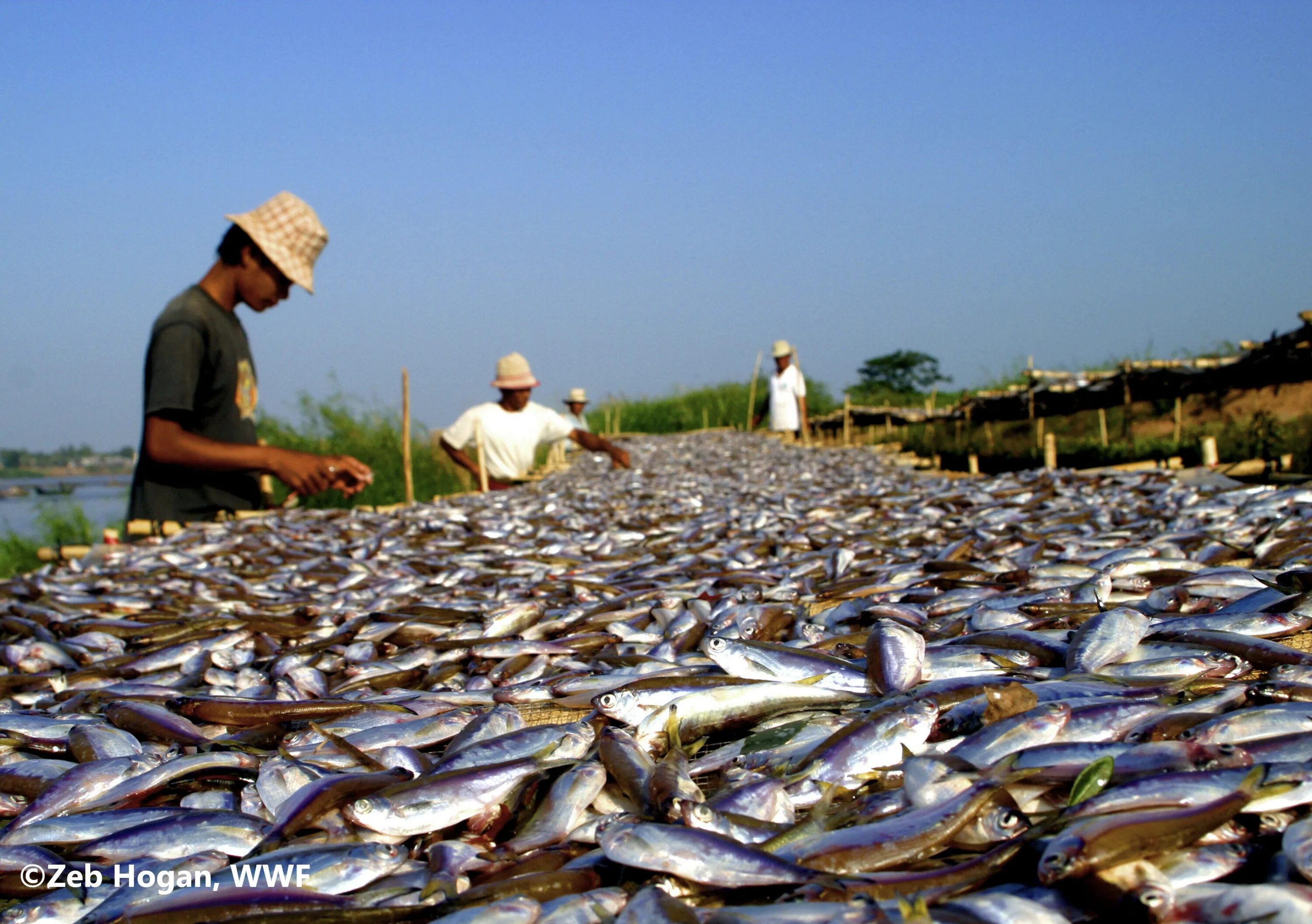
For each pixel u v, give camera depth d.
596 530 8.72
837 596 4.46
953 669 3.09
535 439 15.41
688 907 1.75
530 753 2.62
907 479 12.36
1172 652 3.00
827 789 2.18
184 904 1.96
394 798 2.35
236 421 9.01
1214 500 6.34
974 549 5.59
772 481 13.75
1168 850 1.79
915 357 67.81
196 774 2.78
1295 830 1.77
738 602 4.39
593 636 4.05
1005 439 23.25
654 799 2.23
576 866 2.06
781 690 2.97
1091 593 3.90
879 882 1.85
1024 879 1.86
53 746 3.16
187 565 7.12
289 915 1.87
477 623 4.59
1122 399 14.95
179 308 8.38
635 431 40.59
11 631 4.99
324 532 8.75
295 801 2.40
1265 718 2.33
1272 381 13.02
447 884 2.04
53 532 13.42
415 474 17.95
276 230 8.52
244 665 4.24
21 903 2.17
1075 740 2.41
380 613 4.68
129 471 72.56
